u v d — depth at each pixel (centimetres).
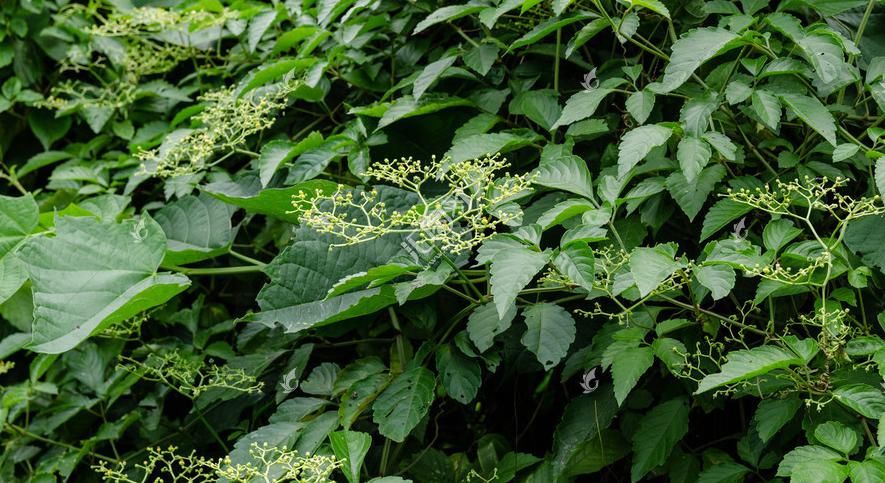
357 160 98
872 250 88
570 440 94
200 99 116
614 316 90
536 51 101
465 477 97
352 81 106
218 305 114
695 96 93
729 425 96
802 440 91
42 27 127
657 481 97
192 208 99
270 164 98
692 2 98
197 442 108
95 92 123
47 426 110
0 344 112
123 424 108
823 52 85
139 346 115
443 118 101
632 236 93
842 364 85
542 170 88
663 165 92
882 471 78
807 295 92
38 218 90
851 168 95
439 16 96
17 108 127
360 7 100
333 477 97
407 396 89
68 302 84
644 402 93
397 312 101
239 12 113
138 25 123
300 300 90
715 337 89
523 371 95
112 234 86
